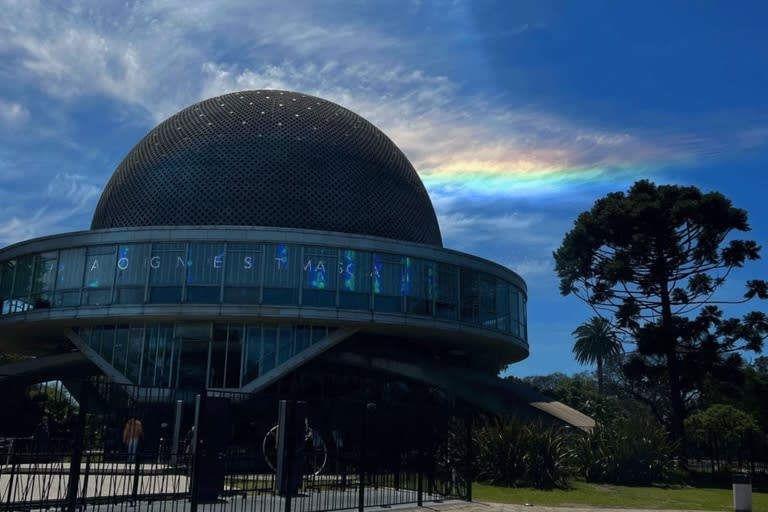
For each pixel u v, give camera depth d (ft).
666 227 104.22
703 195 103.09
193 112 125.80
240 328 97.35
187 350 96.02
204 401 37.14
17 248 106.73
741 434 112.06
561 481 70.08
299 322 98.02
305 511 42.47
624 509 55.47
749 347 105.09
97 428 45.52
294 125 120.67
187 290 94.63
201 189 111.45
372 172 122.01
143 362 96.73
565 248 113.91
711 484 85.61
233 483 45.55
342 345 108.58
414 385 110.22
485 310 113.09
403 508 46.34
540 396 110.01
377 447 57.47
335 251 99.45
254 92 128.88
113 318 96.22
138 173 118.62
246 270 95.66
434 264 106.93
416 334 109.81
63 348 127.34
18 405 103.40
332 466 59.00
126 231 97.96
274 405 58.80
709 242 105.19
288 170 114.01
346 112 132.16
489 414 101.76
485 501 55.26
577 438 82.28
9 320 103.81
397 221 121.19
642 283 111.14
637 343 106.83
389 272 102.32
